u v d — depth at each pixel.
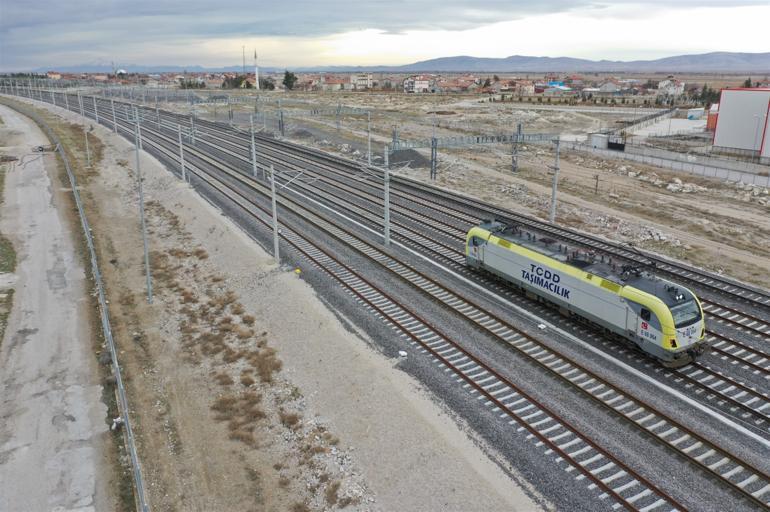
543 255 30.88
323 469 20.58
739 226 52.00
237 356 28.75
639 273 26.78
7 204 61.03
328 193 60.16
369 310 31.89
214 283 38.75
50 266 42.97
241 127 119.69
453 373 25.39
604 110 160.88
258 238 45.25
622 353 26.81
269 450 21.89
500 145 98.75
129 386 26.73
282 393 25.42
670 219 54.06
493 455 20.17
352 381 25.20
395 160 80.06
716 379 24.55
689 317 24.39
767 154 77.25
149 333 32.16
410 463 20.16
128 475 21.00
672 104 188.75
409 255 40.69
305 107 150.38
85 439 23.05
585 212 55.34
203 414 24.38
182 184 64.44
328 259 40.25
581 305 28.42
